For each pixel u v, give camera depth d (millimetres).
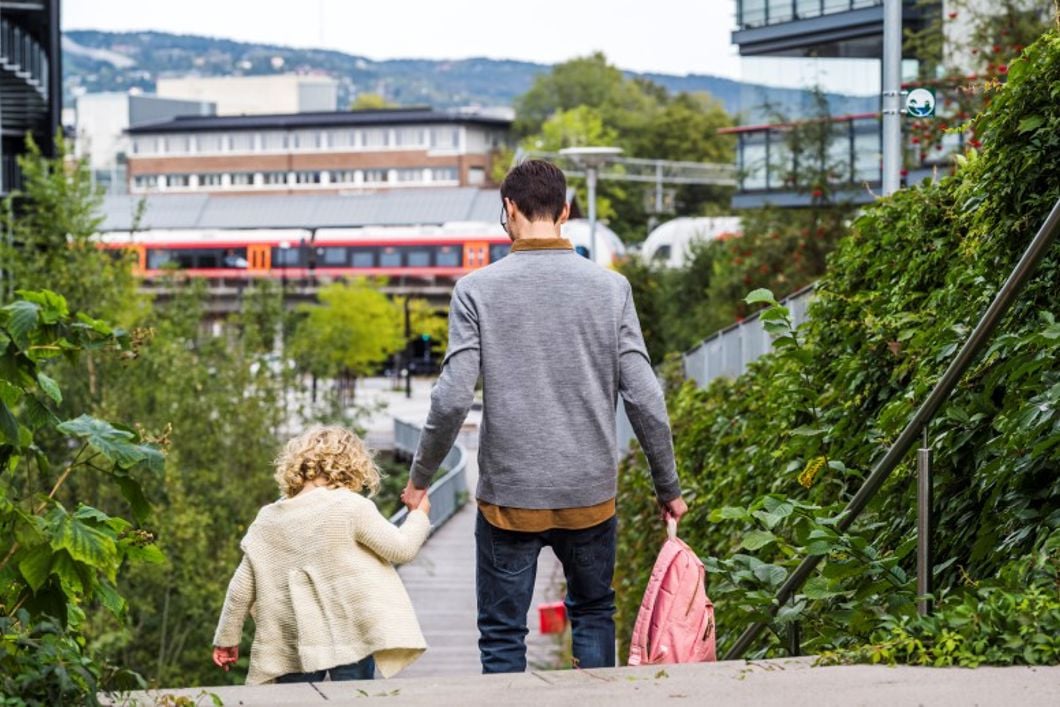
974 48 26219
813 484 9719
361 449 7004
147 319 36375
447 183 191125
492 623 6359
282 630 6797
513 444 6207
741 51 44688
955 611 5391
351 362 95000
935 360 7777
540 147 147625
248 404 37875
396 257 112562
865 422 9719
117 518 6008
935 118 24484
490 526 6316
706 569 6887
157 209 122250
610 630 6488
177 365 34469
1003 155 7848
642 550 16234
